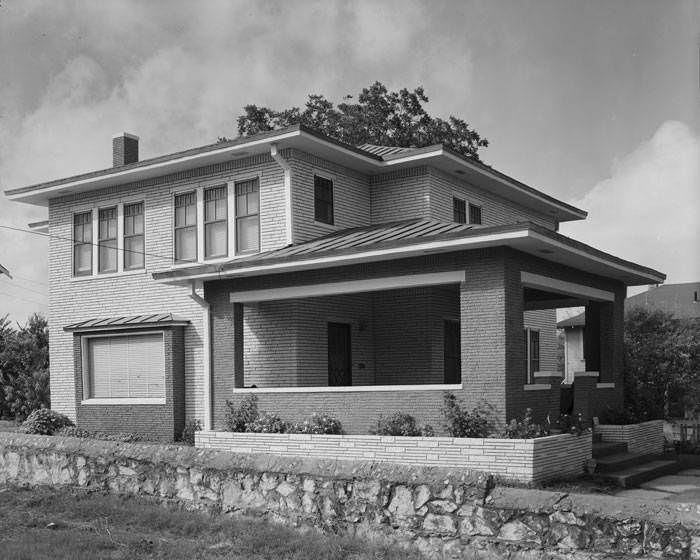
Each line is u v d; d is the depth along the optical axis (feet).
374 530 25.27
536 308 65.31
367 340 64.59
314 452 49.06
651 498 39.29
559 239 45.65
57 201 75.77
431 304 62.39
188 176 66.59
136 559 23.98
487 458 42.27
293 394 53.21
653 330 83.15
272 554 24.30
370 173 67.41
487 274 45.96
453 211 68.54
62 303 74.64
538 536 22.02
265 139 58.80
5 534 27.12
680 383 72.23
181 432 64.34
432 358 61.93
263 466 28.27
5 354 88.22
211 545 25.45
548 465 42.04
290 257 52.01
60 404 73.97
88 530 27.61
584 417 49.47
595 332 60.29
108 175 68.64
